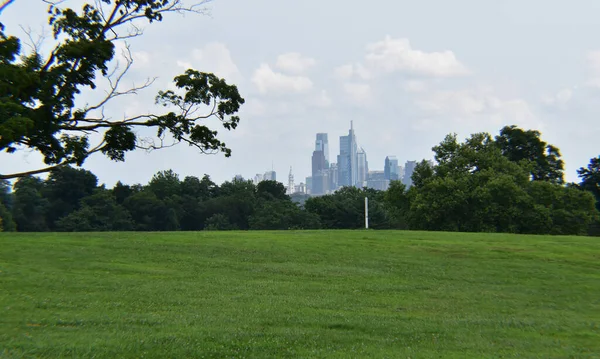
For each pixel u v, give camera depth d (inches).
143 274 899.4
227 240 1341.0
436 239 1478.8
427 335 552.1
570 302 815.1
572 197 2516.0
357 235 1541.6
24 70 801.6
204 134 1020.5
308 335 523.2
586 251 1304.1
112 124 952.9
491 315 693.3
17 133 727.7
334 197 4948.3
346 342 503.5
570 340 553.0
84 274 858.1
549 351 497.7
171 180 5029.5
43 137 868.6
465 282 960.3
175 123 1003.9
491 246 1359.5
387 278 971.3
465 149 2620.6
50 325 522.3
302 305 706.8
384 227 4505.4
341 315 643.5
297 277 949.8
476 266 1113.4
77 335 483.2
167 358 418.0
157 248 1170.6
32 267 879.7
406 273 1027.3
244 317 605.9
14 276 791.1
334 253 1218.0
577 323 647.1
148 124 987.3
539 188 2485.2
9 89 773.9
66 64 887.7
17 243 1107.9
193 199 4896.7
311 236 1485.0
